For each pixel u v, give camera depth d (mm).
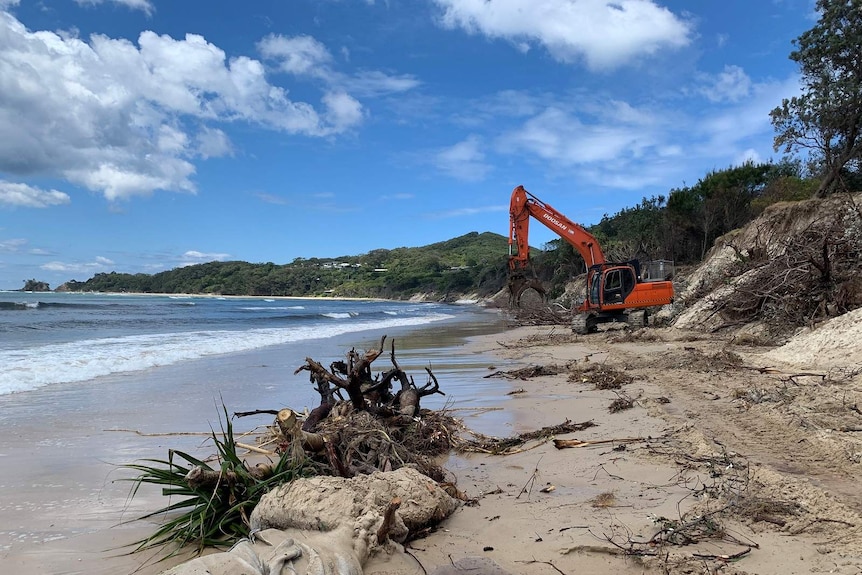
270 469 4512
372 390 6742
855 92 21609
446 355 15258
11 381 10266
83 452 6020
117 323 27281
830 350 9422
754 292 15070
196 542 3936
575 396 8867
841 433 5465
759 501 3986
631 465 5180
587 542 3594
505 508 4344
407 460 5211
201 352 15312
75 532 4070
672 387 8797
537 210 22516
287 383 10352
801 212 20172
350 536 3406
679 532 3619
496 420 7559
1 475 5258
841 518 3643
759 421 6266
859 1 21719
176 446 6277
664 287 19203
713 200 35469
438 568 3348
